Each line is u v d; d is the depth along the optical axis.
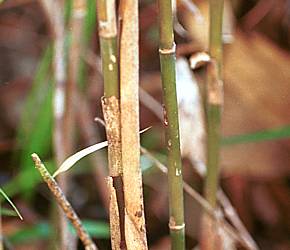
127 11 0.30
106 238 0.58
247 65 0.58
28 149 0.55
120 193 0.32
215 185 0.44
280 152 0.57
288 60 0.57
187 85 0.50
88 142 0.56
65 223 0.46
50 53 0.51
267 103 0.57
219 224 0.45
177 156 0.35
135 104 0.31
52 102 0.52
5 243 0.49
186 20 0.55
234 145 0.57
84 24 0.48
